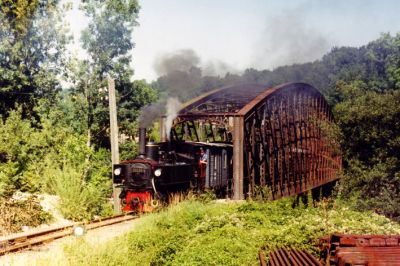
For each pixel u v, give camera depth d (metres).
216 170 25.88
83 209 17.73
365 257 9.12
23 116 35.97
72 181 18.55
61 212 17.41
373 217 16.50
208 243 12.59
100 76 35.91
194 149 23.77
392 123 24.38
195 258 11.38
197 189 23.69
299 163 38.59
